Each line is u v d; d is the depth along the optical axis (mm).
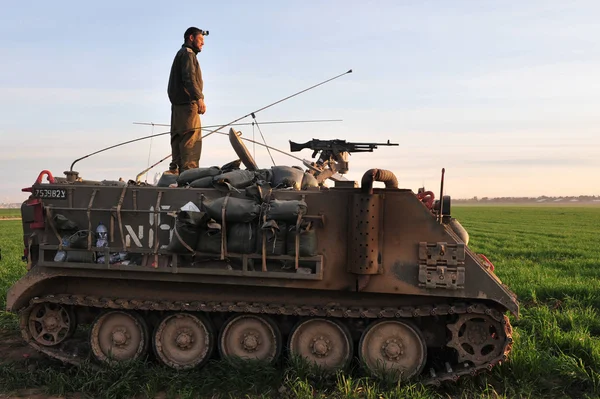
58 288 8961
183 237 7926
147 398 7770
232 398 7605
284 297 8469
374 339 8242
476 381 8289
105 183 9172
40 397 7879
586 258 25375
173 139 10867
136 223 8383
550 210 122188
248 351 8523
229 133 9859
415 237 7898
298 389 7738
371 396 7500
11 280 16906
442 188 7980
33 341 9000
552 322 11547
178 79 10578
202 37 10828
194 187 8609
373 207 7781
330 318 8297
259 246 7996
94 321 8773
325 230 8070
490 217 85125
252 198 8203
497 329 7898
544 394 8062
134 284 8797
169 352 8688
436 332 8320
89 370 8469
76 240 8359
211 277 8234
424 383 7859
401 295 8211
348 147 10898
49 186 8617
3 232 50719
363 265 7770
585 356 9227
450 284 7723
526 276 17953
